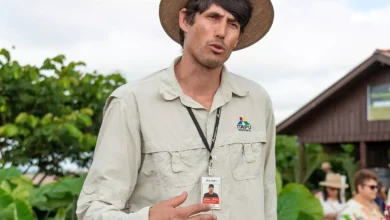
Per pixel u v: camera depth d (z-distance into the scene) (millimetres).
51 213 7355
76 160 9883
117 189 2285
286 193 6730
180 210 2080
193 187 2311
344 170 16531
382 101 15367
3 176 7219
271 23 2664
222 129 2395
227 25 2312
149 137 2322
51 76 9695
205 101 2416
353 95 16172
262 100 2551
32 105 9539
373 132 15656
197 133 2355
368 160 16703
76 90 10039
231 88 2438
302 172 16891
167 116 2346
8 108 9188
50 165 9414
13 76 9156
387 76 15273
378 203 9234
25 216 5703
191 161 2326
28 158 8883
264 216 2555
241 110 2465
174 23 2582
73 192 6734
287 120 17172
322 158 16578
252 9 2396
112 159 2301
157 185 2318
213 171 2336
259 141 2477
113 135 2330
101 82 10273
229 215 2336
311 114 17094
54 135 8648
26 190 6965
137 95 2346
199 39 2309
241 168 2396
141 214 2111
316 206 6926
